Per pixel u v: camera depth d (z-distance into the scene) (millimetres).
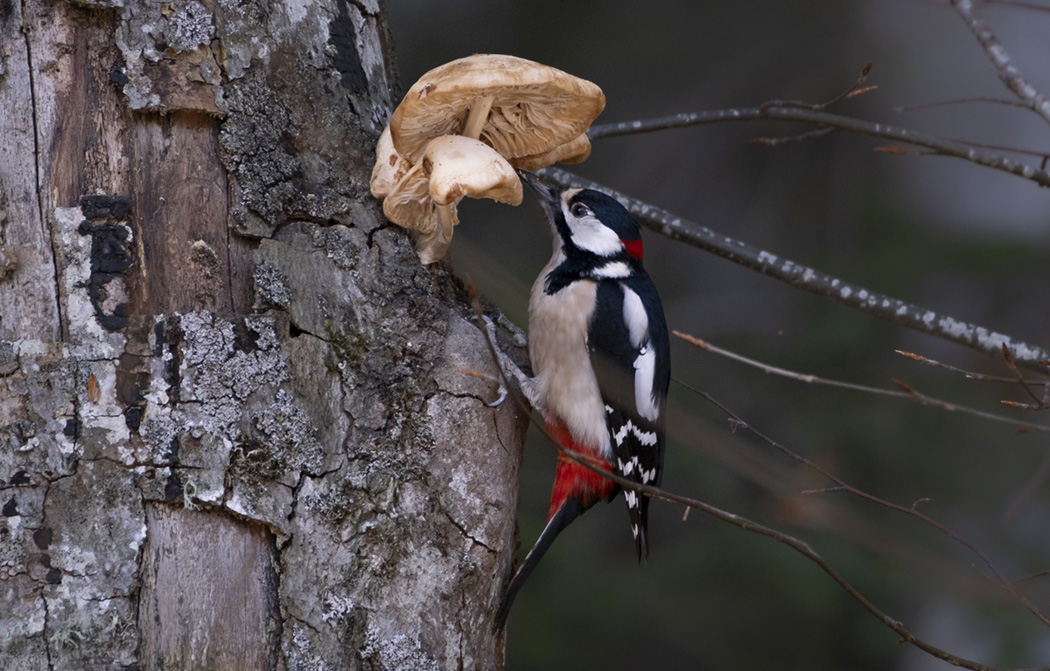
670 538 11516
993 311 12656
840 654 10789
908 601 11133
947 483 11664
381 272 5484
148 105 4941
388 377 5363
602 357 7820
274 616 4977
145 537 4766
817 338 12484
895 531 11438
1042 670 5492
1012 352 7750
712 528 11383
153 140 5008
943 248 12945
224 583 4887
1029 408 6109
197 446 4859
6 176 4750
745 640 10812
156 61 5008
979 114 14414
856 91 7559
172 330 4902
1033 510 11430
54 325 4750
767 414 12172
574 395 7777
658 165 13672
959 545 11398
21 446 4633
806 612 10844
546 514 10695
